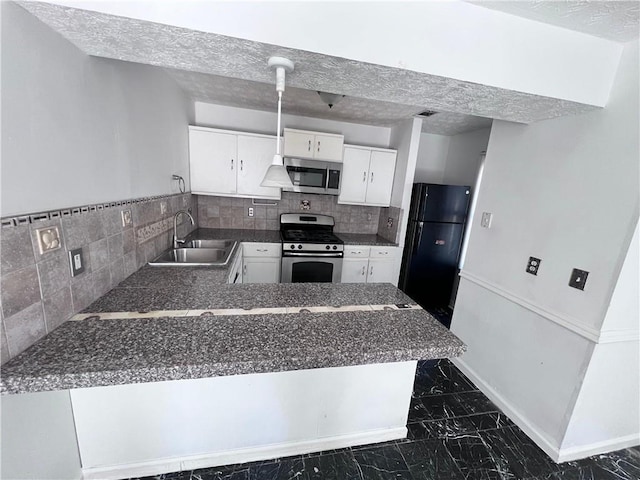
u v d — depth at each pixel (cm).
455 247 347
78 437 125
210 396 132
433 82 122
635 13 108
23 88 87
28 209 91
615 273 135
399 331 118
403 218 330
